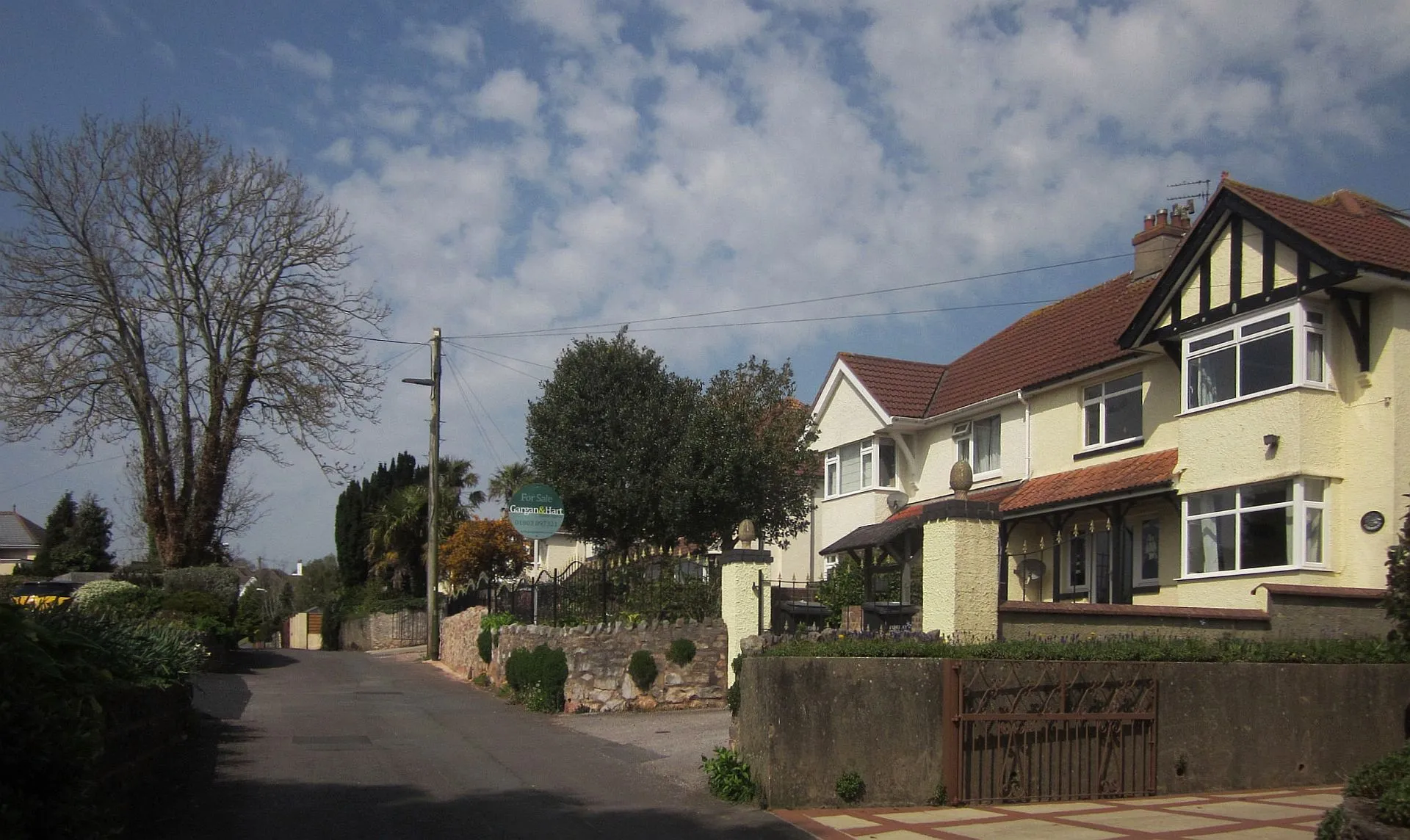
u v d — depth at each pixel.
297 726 16.30
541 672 18.69
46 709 6.16
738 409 24.92
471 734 16.03
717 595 19.91
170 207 29.12
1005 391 26.00
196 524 30.16
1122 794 11.85
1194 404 20.00
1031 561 24.23
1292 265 18.33
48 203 28.02
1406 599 13.89
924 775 11.31
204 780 11.91
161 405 29.81
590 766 13.54
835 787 11.20
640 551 26.86
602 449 25.84
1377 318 17.80
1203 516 19.58
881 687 11.38
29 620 7.23
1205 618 14.72
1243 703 12.64
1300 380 17.83
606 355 26.38
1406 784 8.18
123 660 9.62
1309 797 11.97
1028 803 11.41
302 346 30.20
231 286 30.12
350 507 48.50
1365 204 20.81
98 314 28.77
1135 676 12.09
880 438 29.73
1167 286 20.50
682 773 12.89
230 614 27.50
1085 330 25.81
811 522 30.34
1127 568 21.97
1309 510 17.75
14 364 28.03
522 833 9.95
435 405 31.80
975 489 26.20
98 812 6.89
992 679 11.53
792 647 11.91
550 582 22.62
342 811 10.65
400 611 41.31
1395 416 17.25
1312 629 15.05
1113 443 22.75
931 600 13.24
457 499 45.88
